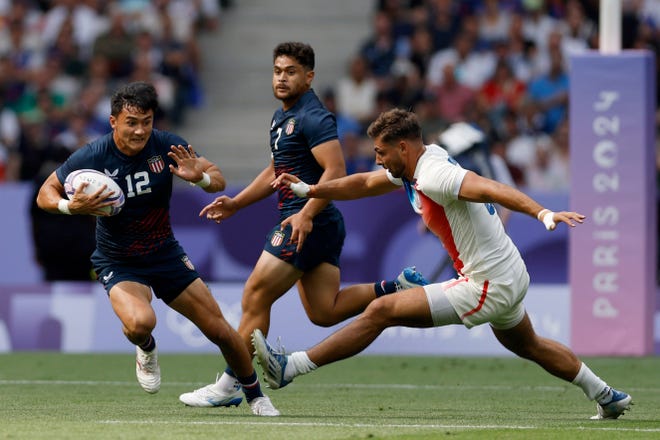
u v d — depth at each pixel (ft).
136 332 77.82
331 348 79.20
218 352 149.38
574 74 138.31
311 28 234.38
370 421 79.41
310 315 91.76
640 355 138.51
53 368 128.47
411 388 109.19
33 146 200.64
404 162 78.38
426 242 149.69
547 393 104.78
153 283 81.87
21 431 71.36
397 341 148.15
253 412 83.56
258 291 89.35
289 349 147.84
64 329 152.35
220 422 77.05
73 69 221.25
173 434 69.77
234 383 88.43
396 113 78.28
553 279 148.77
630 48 201.36
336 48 230.68
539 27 211.61
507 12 214.07
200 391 89.04
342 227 91.45
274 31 234.99
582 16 207.62
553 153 187.93
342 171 87.97
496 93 198.80
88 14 231.91
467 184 75.46
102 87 215.51
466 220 77.56
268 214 153.48
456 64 208.23
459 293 78.59
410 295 79.20
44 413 84.12
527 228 148.97
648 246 138.72
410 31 214.48
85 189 77.30
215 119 221.66
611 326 139.03
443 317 78.95
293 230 84.17
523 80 201.05
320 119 88.33
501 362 136.05
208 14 236.43
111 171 79.61
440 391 106.52
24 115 216.33
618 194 138.10
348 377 119.65
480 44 210.38
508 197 73.72
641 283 138.21
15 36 231.50
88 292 152.97
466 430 73.72
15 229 159.94
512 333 81.00
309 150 89.30
